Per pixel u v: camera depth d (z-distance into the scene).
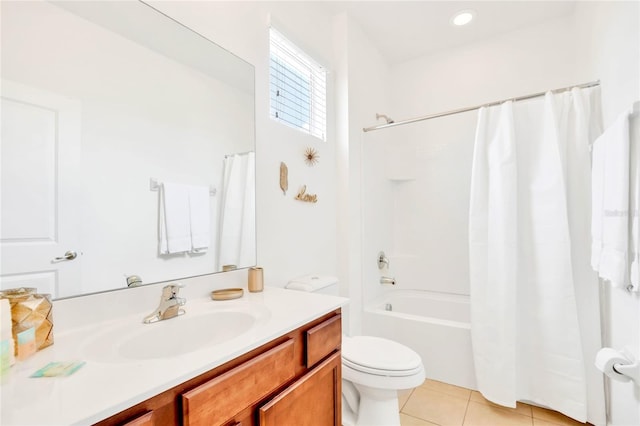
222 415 0.68
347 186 2.15
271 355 0.82
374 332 2.22
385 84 2.80
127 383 0.56
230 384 0.70
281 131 1.70
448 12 2.18
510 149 1.73
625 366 1.07
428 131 2.74
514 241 1.69
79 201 0.89
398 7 2.12
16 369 0.62
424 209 2.73
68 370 0.60
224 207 1.34
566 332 1.55
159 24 1.12
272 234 1.61
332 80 2.19
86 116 0.92
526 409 1.69
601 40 1.56
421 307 2.65
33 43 0.81
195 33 1.24
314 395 0.98
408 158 2.81
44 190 0.82
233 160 1.39
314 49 2.00
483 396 1.77
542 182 1.67
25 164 0.79
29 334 0.68
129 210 1.01
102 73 0.96
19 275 0.78
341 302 1.15
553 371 1.58
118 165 0.99
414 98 2.81
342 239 2.16
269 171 1.61
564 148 1.63
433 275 2.65
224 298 1.18
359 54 2.33
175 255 1.14
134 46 1.04
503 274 1.70
